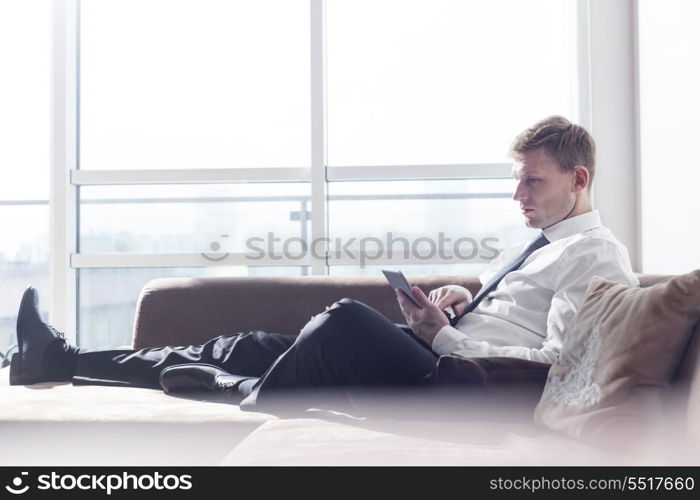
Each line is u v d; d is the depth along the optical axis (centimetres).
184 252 309
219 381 165
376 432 120
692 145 208
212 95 317
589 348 121
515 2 306
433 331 154
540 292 154
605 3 279
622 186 276
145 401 161
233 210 312
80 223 315
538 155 164
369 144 309
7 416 145
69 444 144
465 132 306
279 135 314
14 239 320
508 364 130
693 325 112
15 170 321
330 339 138
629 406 107
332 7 312
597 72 279
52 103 305
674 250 225
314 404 140
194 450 142
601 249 148
